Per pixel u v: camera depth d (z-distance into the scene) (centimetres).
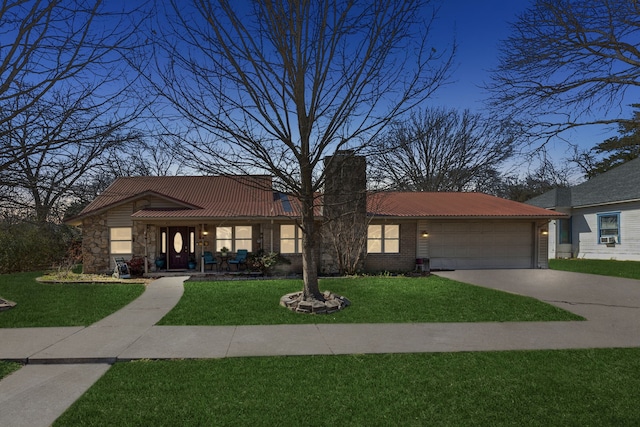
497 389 439
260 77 724
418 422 368
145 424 362
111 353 558
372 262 1622
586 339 639
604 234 2050
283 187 835
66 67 504
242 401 409
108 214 1580
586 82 811
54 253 1852
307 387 445
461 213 1634
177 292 1085
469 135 3219
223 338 641
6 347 585
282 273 1525
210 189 1848
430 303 927
